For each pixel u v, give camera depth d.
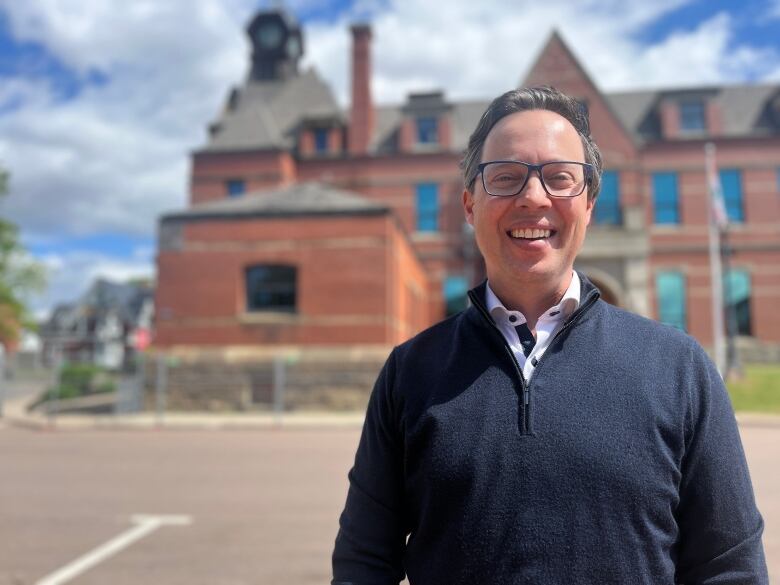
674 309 28.61
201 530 6.50
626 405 1.60
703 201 29.06
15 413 22.69
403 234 22.05
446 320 1.96
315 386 18.62
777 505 7.32
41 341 56.44
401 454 1.82
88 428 16.94
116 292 63.47
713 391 1.67
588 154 1.95
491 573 1.52
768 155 29.03
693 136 29.36
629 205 24.88
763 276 28.42
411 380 1.81
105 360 56.09
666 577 1.52
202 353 19.06
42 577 5.14
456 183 30.66
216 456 11.37
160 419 17.06
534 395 1.64
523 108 1.91
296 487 8.57
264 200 20.77
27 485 8.90
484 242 1.88
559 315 1.81
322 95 35.25
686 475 1.61
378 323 18.69
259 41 38.56
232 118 32.25
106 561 5.54
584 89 28.78
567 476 1.53
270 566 5.36
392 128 33.00
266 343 19.02
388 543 1.80
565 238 1.84
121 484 8.91
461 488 1.59
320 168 31.86
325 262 19.12
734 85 31.80
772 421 14.89
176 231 19.70
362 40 32.56
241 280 19.38
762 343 27.81
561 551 1.49
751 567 1.55
